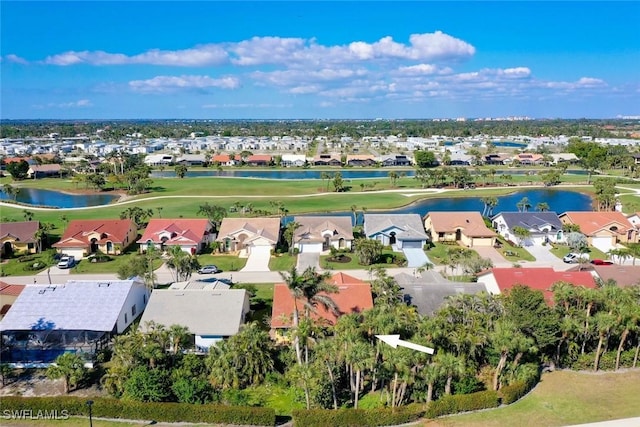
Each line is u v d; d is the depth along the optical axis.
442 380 48.38
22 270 90.25
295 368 48.09
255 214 133.25
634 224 113.25
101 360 56.06
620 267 77.81
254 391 50.94
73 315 58.78
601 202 145.88
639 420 44.66
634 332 56.91
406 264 92.62
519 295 55.12
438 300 65.00
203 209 123.25
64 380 50.75
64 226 123.31
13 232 101.38
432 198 166.88
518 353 50.34
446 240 109.94
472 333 51.69
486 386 50.75
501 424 44.56
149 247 92.50
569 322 53.25
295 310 53.41
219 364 50.62
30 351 56.75
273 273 87.75
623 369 55.75
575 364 55.41
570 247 99.50
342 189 177.88
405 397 49.22
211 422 45.69
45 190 187.62
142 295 68.50
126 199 162.50
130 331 55.38
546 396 49.34
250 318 66.81
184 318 59.59
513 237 108.56
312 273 53.84
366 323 49.62
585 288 58.22
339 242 102.75
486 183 194.25
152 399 47.38
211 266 88.56
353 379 50.94
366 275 86.00
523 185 190.88
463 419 45.47
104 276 86.50
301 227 105.06
